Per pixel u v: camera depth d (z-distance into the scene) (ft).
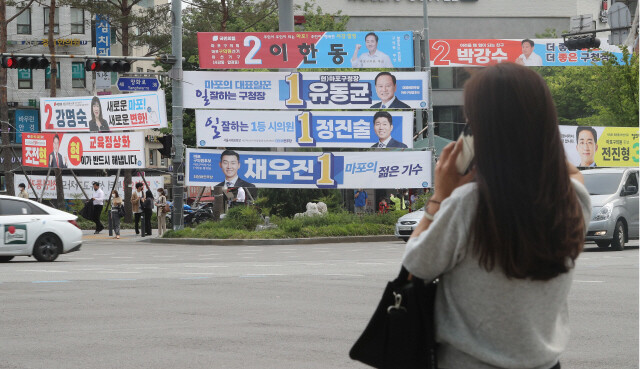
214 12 188.14
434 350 9.18
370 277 54.85
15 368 26.35
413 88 118.52
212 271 60.70
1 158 225.15
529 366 8.88
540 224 8.48
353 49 117.70
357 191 151.12
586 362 26.99
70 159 128.57
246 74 117.08
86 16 253.85
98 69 104.17
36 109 250.78
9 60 98.37
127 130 131.13
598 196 83.82
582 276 54.54
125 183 158.81
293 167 118.93
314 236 112.88
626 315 37.06
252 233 111.14
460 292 8.93
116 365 26.73
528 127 8.66
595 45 113.29
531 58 129.80
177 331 33.22
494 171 8.63
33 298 44.32
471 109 8.88
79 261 74.49
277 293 45.98
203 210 167.84
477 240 8.63
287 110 118.01
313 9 230.48
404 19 233.96
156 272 60.13
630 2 247.29
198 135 117.08
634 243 100.89
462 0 236.63
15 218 72.69
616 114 143.13
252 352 28.76
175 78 116.16
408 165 119.96
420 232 9.16
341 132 118.11
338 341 30.89
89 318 36.94
